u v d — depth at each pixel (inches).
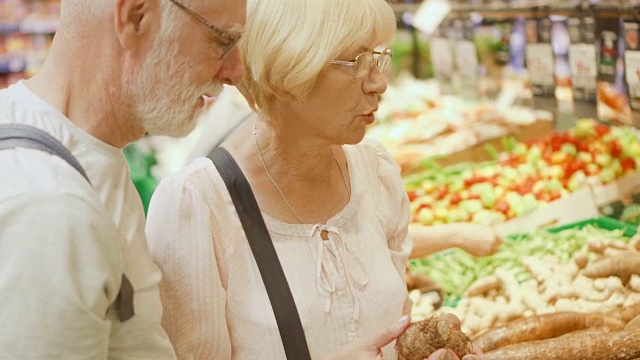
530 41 143.0
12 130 51.9
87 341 51.9
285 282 72.1
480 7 153.5
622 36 118.3
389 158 82.7
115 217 55.6
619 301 98.1
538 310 100.3
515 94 152.9
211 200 71.2
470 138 148.3
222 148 75.1
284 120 71.7
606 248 106.7
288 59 66.1
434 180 137.5
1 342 49.5
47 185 50.3
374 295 74.6
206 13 52.9
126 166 58.2
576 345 90.3
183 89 54.4
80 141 54.3
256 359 72.2
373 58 69.1
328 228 74.4
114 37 52.8
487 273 109.8
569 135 131.4
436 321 70.0
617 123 126.1
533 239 114.1
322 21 65.4
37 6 240.4
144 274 58.4
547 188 125.3
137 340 58.2
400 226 81.7
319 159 74.6
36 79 55.2
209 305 70.4
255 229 72.6
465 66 164.4
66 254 50.2
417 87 178.9
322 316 72.5
